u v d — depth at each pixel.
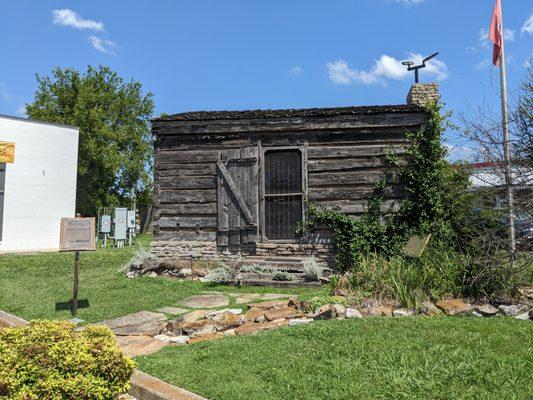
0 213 19.36
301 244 11.52
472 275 7.39
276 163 12.01
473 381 4.14
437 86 14.28
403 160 11.30
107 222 23.16
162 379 4.64
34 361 3.75
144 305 8.31
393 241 10.99
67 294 9.42
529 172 7.65
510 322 6.01
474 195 8.37
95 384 3.79
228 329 6.63
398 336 5.40
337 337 5.50
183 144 12.45
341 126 11.56
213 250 12.01
